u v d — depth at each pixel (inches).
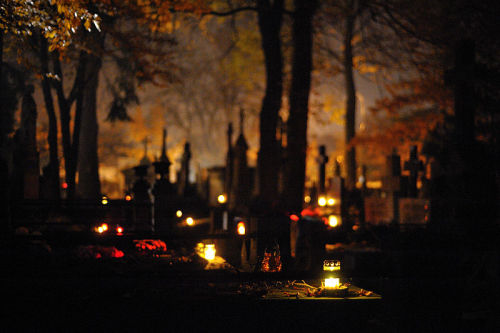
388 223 902.4
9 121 1207.6
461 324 307.0
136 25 840.3
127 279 333.1
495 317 306.0
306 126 960.9
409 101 1145.4
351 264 515.8
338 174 1469.0
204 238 402.0
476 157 703.7
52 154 818.8
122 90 1349.7
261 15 1119.0
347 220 942.4
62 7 429.7
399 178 1004.6
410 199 945.5
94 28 740.7
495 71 743.1
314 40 1454.2
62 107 836.0
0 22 452.8
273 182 1042.7
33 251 388.2
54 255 388.5
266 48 1088.2
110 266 386.6
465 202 670.5
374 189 1430.9
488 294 345.1
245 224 588.7
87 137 1253.7
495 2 880.3
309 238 481.1
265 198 1032.2
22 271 347.3
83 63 839.1
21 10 436.1
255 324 289.3
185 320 286.4
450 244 566.9
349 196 1108.5
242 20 1617.9
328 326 293.9
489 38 901.8
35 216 654.5
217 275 315.0
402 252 508.4
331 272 312.3
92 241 406.9
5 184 476.4
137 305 287.4
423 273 414.0
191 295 301.1
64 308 284.7
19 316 284.4
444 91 1042.7
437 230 652.7
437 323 304.2
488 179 698.8
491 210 671.1
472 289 353.4
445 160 775.1
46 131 1397.6
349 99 1465.3
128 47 807.1
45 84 815.7
